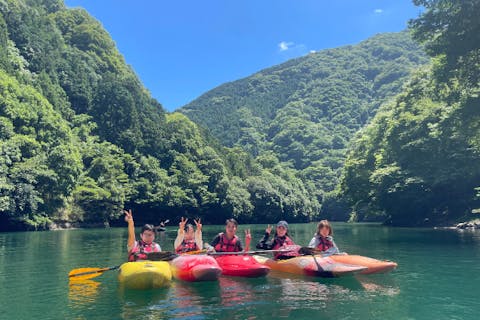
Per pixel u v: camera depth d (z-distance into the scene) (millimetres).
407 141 36344
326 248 9961
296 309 6172
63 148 41469
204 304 6492
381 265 8656
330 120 171125
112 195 48469
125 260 12336
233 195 66875
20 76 49250
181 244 10008
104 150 54531
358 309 6195
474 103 23250
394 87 170875
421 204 36375
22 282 8555
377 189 39812
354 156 51531
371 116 166125
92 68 78750
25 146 38344
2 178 33219
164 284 7727
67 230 36656
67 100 62750
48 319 5852
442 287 7758
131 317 5844
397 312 6051
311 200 93062
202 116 177000
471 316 5879
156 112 72875
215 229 38188
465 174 32562
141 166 57875
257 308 6230
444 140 31703
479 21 21031
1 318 5941
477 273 9422
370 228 34031
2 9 60531
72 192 43625
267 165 99250
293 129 147875
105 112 62562
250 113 179500
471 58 23000
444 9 22688
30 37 62625
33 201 35375
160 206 56000
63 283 8383
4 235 27125
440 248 15227
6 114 38750
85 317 5910
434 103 36062
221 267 9023
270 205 73062
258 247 10664
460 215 34250
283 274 9078
